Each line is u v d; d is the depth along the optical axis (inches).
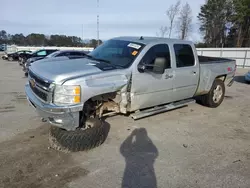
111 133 161.0
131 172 113.7
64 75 122.0
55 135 131.0
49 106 119.0
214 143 151.6
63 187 100.2
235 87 385.1
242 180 110.5
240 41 1763.0
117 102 152.6
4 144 138.7
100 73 132.1
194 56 202.1
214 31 1924.2
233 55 900.0
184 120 195.3
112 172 113.0
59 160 121.9
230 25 1812.3
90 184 103.0
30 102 140.6
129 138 153.8
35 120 182.1
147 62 159.8
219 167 121.6
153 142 149.3
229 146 147.7
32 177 106.3
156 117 200.2
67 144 127.2
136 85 153.1
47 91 120.0
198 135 164.1
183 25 1620.3
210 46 1930.4
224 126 184.5
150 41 171.3
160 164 122.3
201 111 224.8
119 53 166.6
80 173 111.1
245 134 169.0
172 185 104.5
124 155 130.5
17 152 128.9
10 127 166.2
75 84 119.4
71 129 128.9
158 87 169.5
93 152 132.2
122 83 141.4
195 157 131.5
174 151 137.9
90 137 130.4
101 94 134.6
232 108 240.8
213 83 231.0
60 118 120.6
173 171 116.0
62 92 118.3
